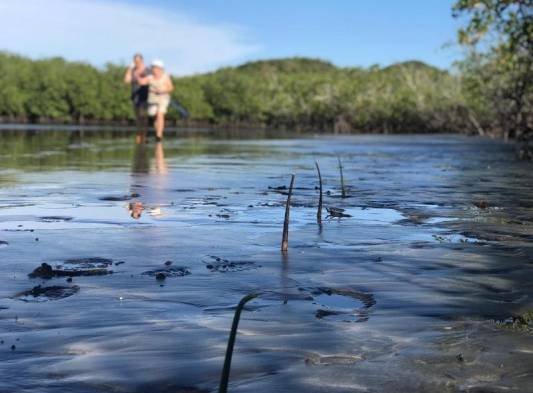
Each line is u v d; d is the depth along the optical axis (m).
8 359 2.00
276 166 10.34
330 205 5.65
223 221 4.69
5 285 2.87
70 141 18.58
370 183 7.71
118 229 4.30
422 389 1.79
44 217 4.79
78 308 2.54
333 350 2.08
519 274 3.14
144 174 8.45
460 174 9.09
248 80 55.66
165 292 2.78
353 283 2.95
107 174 8.38
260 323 2.36
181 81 56.16
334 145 18.81
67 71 51.03
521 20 12.62
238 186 7.15
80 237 4.00
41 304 2.58
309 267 3.27
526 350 2.08
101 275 3.07
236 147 17.05
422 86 36.72
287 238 3.69
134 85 19.05
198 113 53.16
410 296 2.74
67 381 1.84
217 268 3.23
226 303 2.63
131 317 2.42
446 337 2.21
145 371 1.91
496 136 26.14
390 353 2.05
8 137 20.86
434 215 5.08
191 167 9.84
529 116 16.38
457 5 12.63
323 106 41.38
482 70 20.55
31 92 49.56
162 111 18.92
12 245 3.74
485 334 2.24
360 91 40.59
